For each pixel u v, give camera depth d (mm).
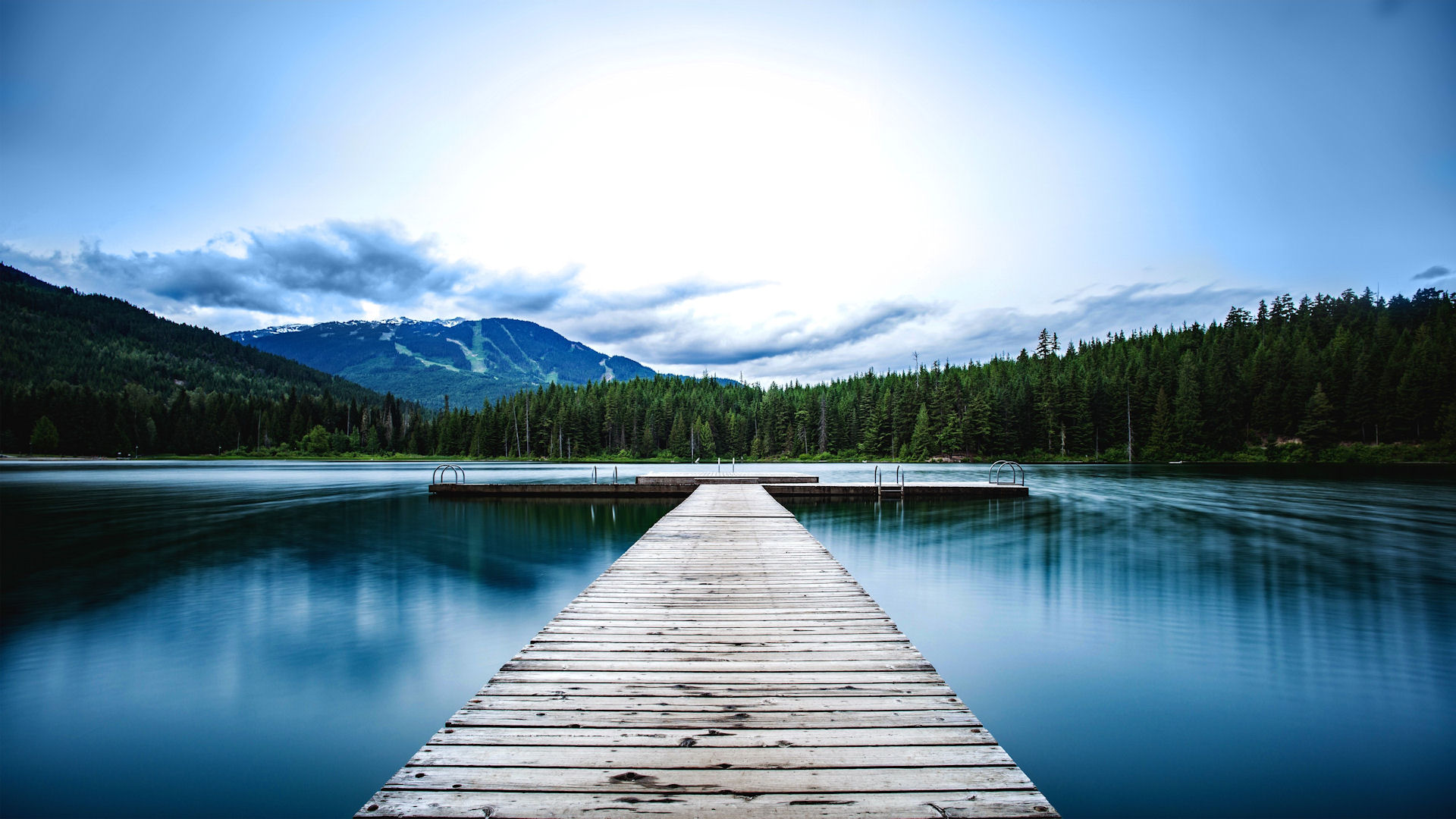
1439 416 52969
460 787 2975
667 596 6797
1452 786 5066
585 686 4242
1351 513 21453
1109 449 64375
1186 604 10055
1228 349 69562
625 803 2877
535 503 25281
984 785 3035
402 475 46500
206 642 8641
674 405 90312
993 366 83438
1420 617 9234
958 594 10703
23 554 14789
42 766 5539
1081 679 7102
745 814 2791
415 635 8922
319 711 6629
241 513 22312
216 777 5383
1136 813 4734
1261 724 6066
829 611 6180
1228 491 29859
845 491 25094
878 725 3670
